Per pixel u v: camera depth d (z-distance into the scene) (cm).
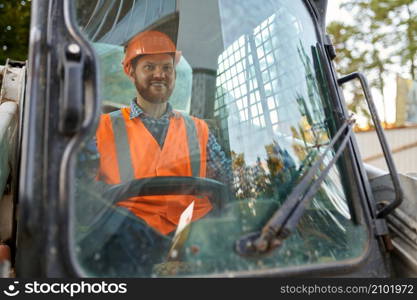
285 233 124
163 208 164
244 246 123
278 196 156
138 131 177
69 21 131
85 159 144
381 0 1154
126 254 129
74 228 117
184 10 199
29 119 119
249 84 185
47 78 124
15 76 254
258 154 172
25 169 113
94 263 123
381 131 163
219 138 185
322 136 167
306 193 134
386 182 183
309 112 171
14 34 904
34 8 136
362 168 163
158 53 192
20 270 128
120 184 161
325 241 138
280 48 183
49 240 111
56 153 116
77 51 118
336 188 156
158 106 187
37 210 112
